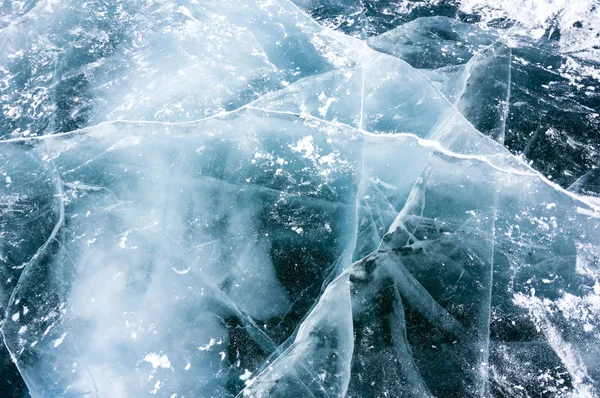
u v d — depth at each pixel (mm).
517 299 896
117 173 1030
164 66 1152
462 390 805
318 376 819
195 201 1003
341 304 892
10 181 1017
